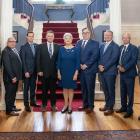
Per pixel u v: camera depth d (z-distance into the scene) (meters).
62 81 6.11
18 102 7.33
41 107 6.42
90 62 6.15
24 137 4.58
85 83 6.29
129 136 4.62
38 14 11.41
